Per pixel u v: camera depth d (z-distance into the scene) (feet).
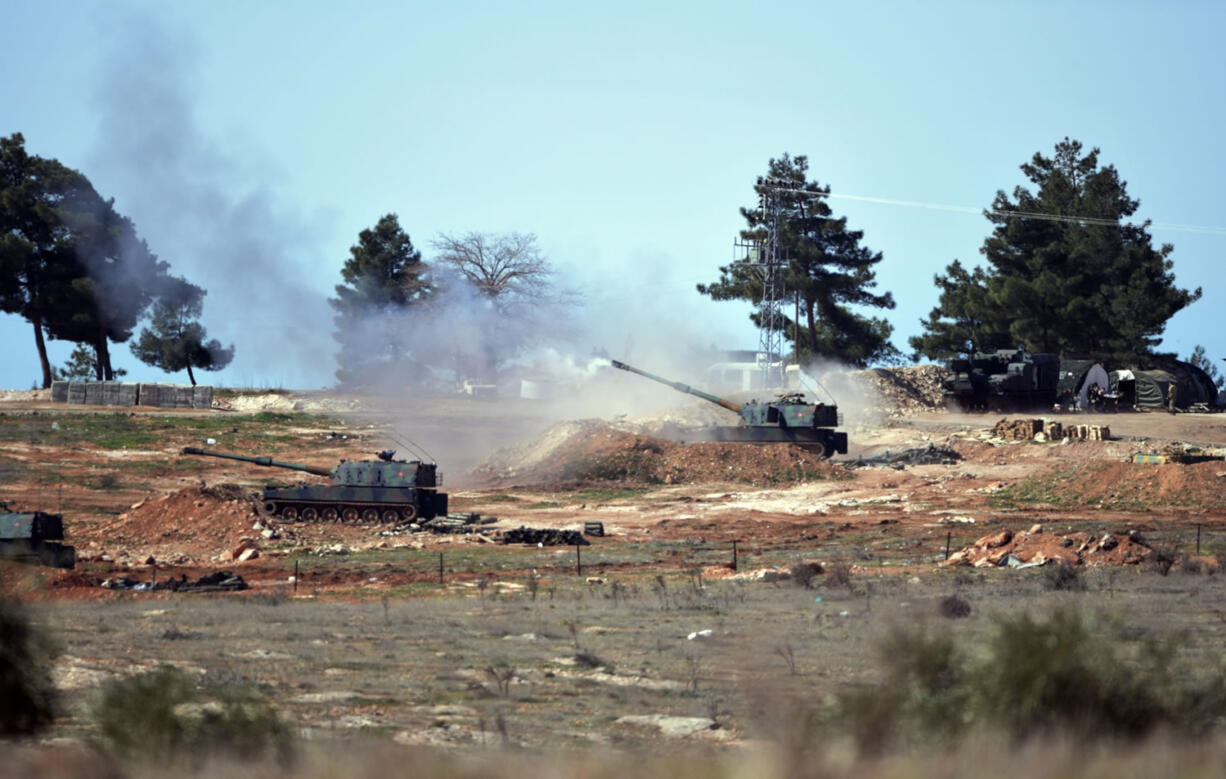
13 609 188.14
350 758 148.46
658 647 281.54
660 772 138.72
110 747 153.48
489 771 140.77
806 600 384.88
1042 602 352.28
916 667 176.04
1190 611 330.95
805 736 150.20
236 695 181.78
